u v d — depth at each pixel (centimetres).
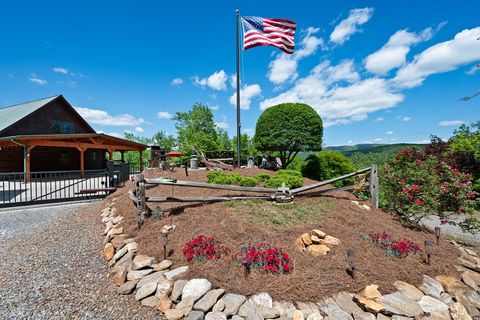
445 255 351
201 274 269
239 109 849
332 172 943
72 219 559
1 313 237
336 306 233
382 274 281
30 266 332
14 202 672
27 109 1596
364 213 492
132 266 302
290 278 262
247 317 218
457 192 481
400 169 567
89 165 1822
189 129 2306
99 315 236
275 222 403
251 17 776
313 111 985
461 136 969
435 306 243
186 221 408
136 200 436
